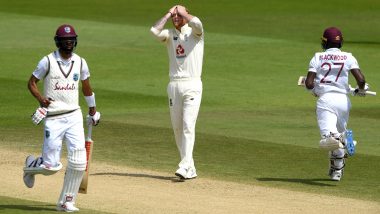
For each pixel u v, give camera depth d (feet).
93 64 315.17
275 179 164.96
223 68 313.32
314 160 183.11
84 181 139.44
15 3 478.59
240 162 180.04
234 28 413.59
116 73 300.40
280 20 445.78
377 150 194.90
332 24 438.40
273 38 385.50
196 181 161.38
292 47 362.33
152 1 510.99
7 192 147.23
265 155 187.32
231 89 277.23
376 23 446.19
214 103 254.47
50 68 135.44
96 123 141.18
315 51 354.74
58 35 135.13
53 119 135.85
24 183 151.94
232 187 156.87
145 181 160.25
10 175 160.76
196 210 137.49
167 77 295.89
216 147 194.80
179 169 161.48
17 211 132.26
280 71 311.06
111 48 349.41
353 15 474.08
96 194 147.84
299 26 426.92
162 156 184.65
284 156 186.70
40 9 457.68
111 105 247.29
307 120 230.89
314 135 210.38
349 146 157.48
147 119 227.20
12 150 186.80
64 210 133.69
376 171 174.09
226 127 219.00
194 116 163.63
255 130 215.72
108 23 417.08
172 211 136.36
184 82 163.43
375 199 150.51
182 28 163.94
